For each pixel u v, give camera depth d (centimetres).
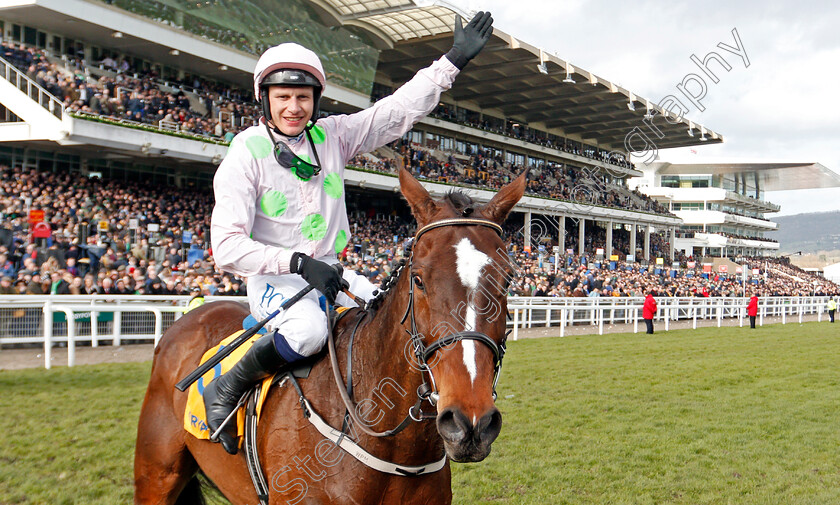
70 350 845
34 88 1395
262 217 223
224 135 1711
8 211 1206
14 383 728
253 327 220
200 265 1280
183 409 256
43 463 464
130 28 1474
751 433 607
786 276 4669
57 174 1463
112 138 1437
